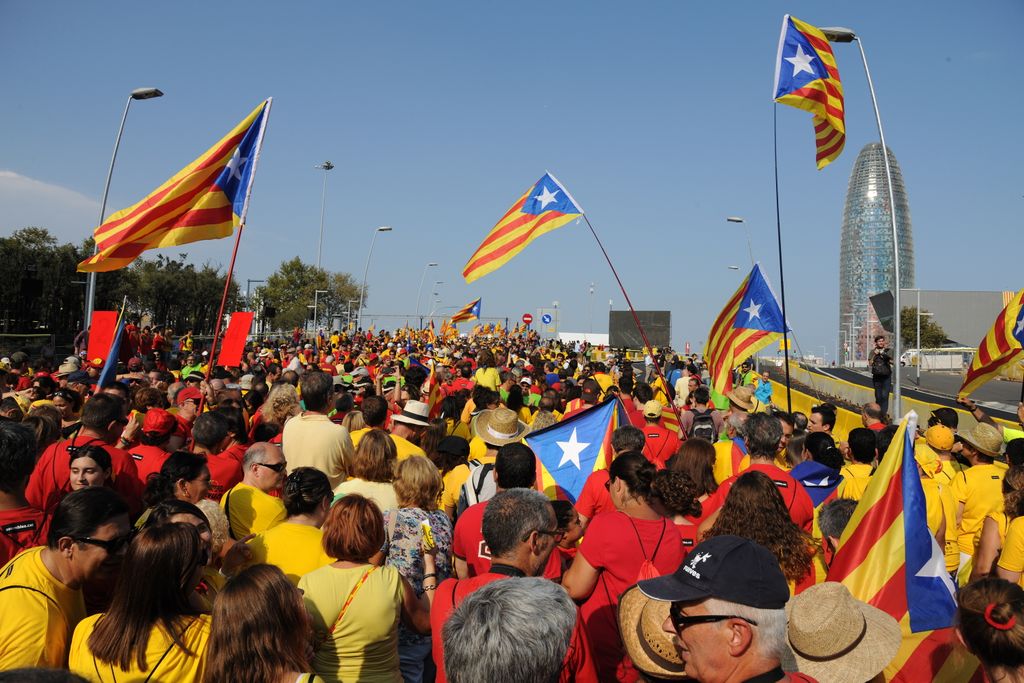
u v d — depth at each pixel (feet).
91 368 45.52
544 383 57.57
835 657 10.08
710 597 8.14
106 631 10.38
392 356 98.63
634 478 14.53
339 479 21.79
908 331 308.60
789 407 33.60
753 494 14.67
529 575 12.51
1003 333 38.22
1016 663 9.59
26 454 13.75
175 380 48.80
